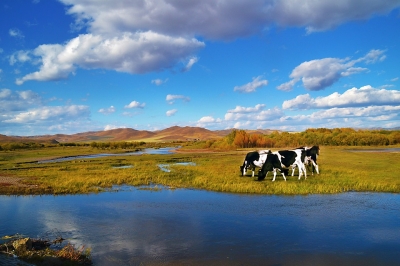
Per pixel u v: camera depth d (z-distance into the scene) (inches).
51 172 1086.4
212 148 2615.7
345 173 906.7
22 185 826.8
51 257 324.2
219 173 974.4
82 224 480.4
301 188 707.4
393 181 770.8
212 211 547.2
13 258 301.6
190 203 613.6
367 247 369.1
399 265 319.6
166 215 526.6
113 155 2241.6
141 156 1958.7
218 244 382.6
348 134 2687.0
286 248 366.9
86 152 2699.3
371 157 1374.3
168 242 393.4
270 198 643.5
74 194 729.0
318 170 941.8
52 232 441.4
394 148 2182.6
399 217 493.4
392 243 381.7
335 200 614.5
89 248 364.8
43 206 607.5
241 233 423.8
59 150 3036.4
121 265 325.7
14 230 452.8
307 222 470.9
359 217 495.5
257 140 2438.5
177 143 5310.0
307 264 322.7
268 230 435.2
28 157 1996.8
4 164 1467.8
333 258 337.4
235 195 682.8
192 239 402.9
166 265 324.2
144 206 596.1
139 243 391.5
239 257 342.0
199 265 323.0
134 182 856.3
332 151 1786.4
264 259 335.9
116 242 396.8
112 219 507.8
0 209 583.8
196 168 1128.2
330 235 411.8
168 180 885.8
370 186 719.1
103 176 962.7
